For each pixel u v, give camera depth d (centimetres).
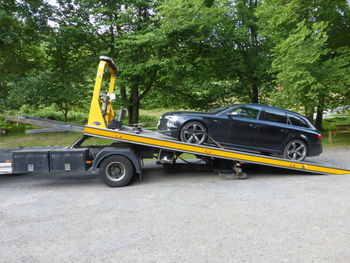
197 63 1416
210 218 402
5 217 417
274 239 334
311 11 1109
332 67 985
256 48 1468
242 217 404
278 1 1095
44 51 1383
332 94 1179
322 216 406
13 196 530
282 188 565
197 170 762
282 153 683
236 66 1377
